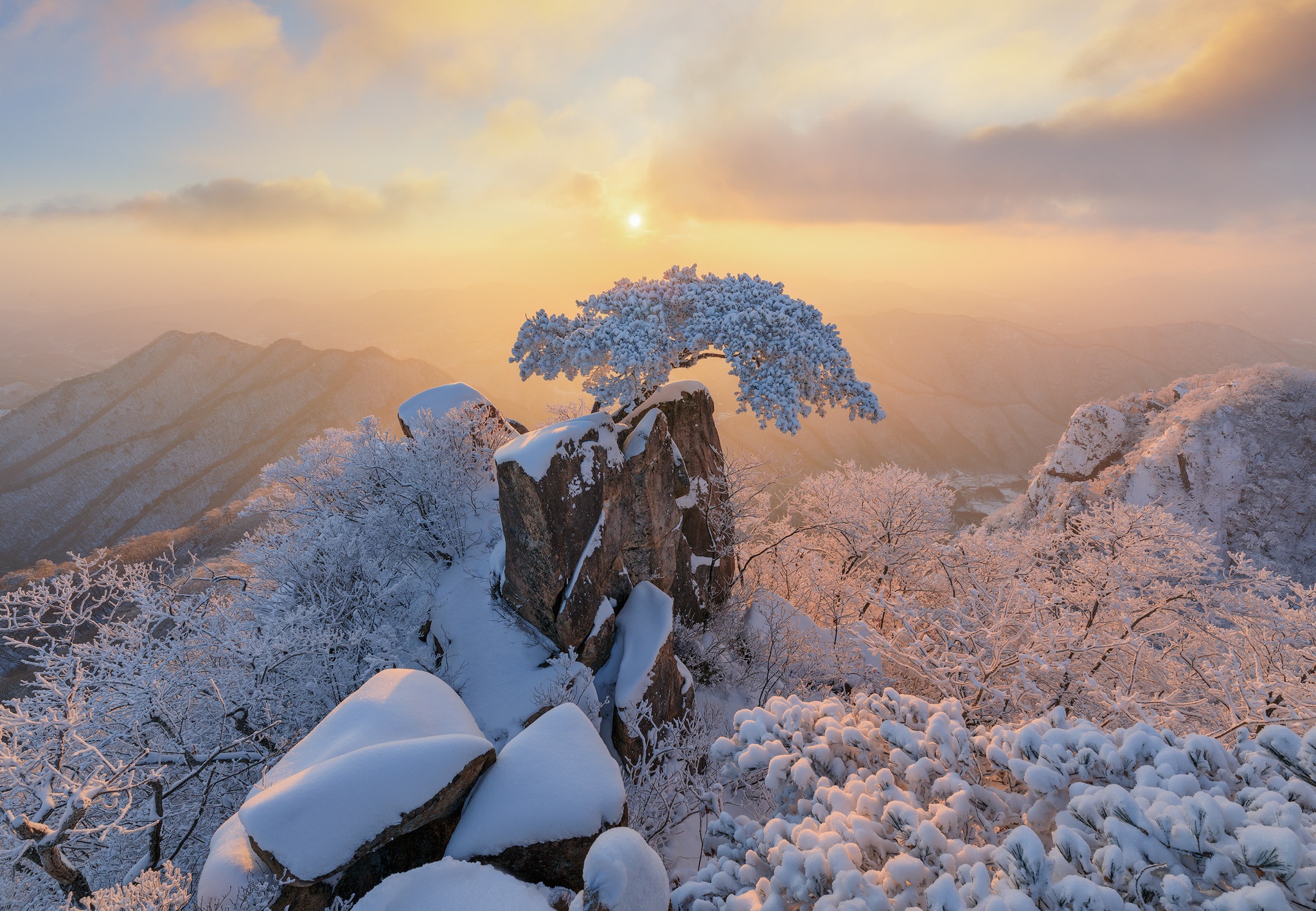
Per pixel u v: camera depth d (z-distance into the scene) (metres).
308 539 12.98
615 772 6.00
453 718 6.41
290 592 12.07
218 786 10.36
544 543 10.70
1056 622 13.00
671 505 13.62
